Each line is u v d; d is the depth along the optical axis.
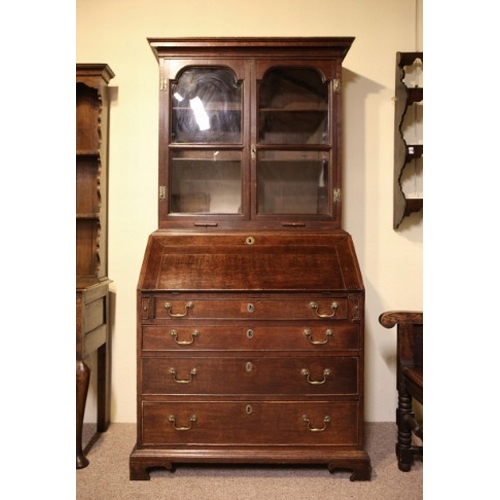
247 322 1.75
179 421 1.76
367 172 2.31
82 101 2.21
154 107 2.30
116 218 2.30
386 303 2.33
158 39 1.94
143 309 1.75
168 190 2.00
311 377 1.76
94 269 2.21
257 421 1.76
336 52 1.98
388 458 1.95
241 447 1.76
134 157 2.30
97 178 2.19
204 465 1.88
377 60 2.30
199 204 2.04
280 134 2.05
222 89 2.03
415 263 2.33
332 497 1.66
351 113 2.31
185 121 2.03
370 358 2.33
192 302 1.75
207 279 1.77
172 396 1.75
